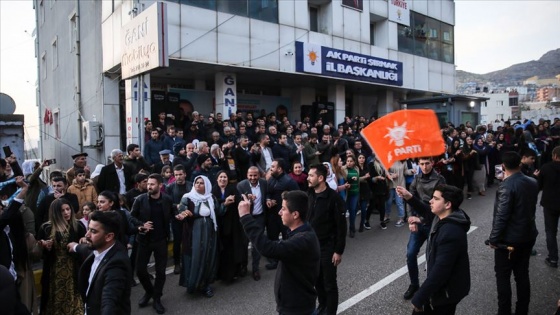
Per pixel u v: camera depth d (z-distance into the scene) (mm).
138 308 4945
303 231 2977
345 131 13961
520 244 4078
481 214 8977
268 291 5293
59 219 4254
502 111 63219
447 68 22547
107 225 3074
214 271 5293
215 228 5352
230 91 13430
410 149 3807
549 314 4340
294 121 16766
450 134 11305
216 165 7859
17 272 4078
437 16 21844
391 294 4957
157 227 4992
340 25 16078
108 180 7027
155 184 5051
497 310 4438
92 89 13906
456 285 3094
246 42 12828
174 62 11688
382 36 18719
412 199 4242
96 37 13461
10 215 3936
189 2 11570
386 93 19922
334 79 15797
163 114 11016
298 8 14422
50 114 20406
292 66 14133
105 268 2994
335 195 4320
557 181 5645
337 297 4258
